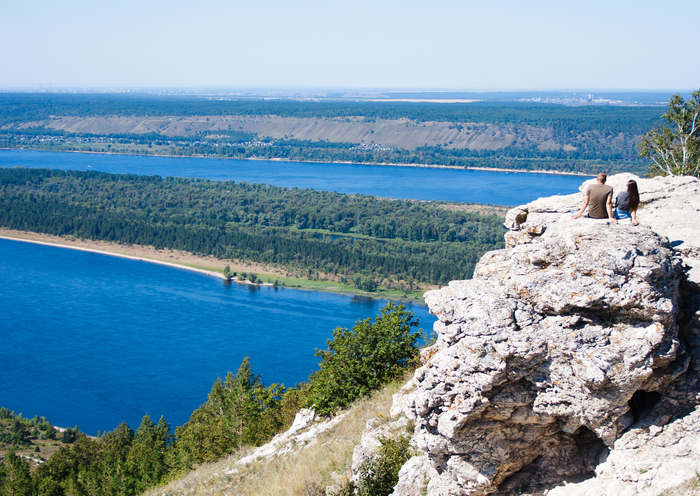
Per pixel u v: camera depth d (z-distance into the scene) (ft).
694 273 43.27
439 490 47.50
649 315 38.86
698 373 40.60
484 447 44.37
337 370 101.04
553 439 44.57
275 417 140.36
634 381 38.70
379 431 67.36
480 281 44.86
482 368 41.75
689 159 140.56
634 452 40.09
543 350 41.14
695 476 36.96
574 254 42.06
